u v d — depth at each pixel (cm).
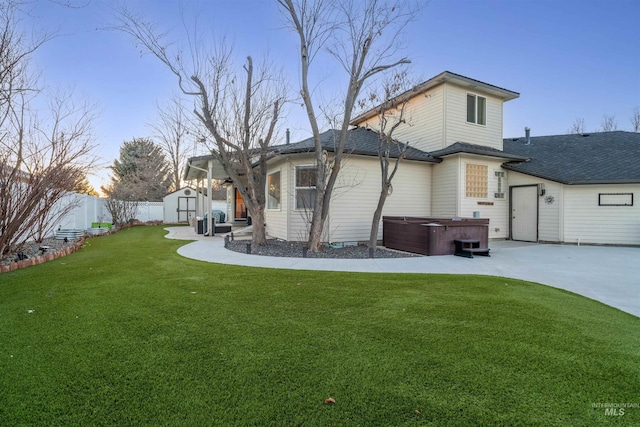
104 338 282
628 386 213
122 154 2939
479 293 441
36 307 366
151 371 227
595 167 1116
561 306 386
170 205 2208
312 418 178
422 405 191
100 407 187
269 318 336
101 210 1596
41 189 665
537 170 1139
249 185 917
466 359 248
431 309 369
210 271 577
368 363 240
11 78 591
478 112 1213
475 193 1105
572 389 209
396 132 1327
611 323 330
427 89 1182
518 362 244
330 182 845
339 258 755
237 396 198
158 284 477
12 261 634
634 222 1019
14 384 209
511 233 1188
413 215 1116
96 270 578
